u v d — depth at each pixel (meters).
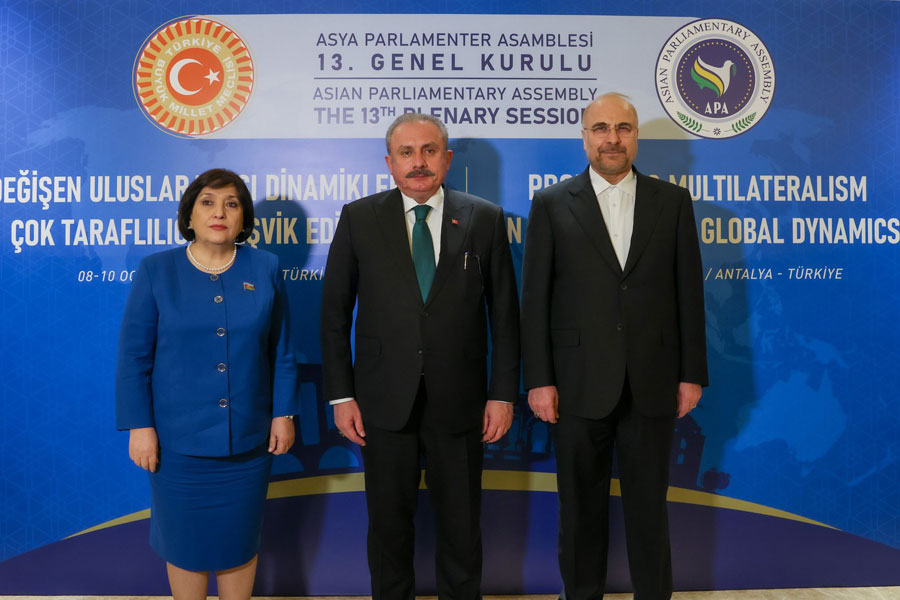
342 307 2.05
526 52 2.48
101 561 2.46
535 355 2.03
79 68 2.45
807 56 2.51
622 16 2.48
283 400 2.01
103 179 2.46
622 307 1.96
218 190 1.93
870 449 2.49
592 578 2.10
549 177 2.49
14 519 2.46
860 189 2.50
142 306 1.92
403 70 2.47
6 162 2.45
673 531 2.50
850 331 2.49
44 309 2.45
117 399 1.90
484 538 2.48
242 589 2.02
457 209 2.04
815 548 2.52
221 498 1.93
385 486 2.01
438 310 1.96
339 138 2.47
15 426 2.45
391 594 2.05
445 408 1.95
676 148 2.50
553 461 2.48
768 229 2.51
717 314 2.50
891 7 2.51
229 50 2.46
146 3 2.45
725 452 2.50
